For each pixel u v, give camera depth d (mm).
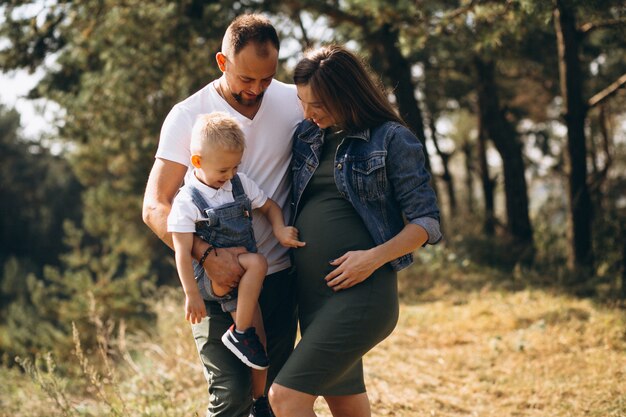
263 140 2914
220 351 2809
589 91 12516
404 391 5062
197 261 2840
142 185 15891
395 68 10688
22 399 5465
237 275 2699
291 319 3098
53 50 10930
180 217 2666
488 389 5066
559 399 4766
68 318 11266
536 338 6148
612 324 6355
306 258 2770
